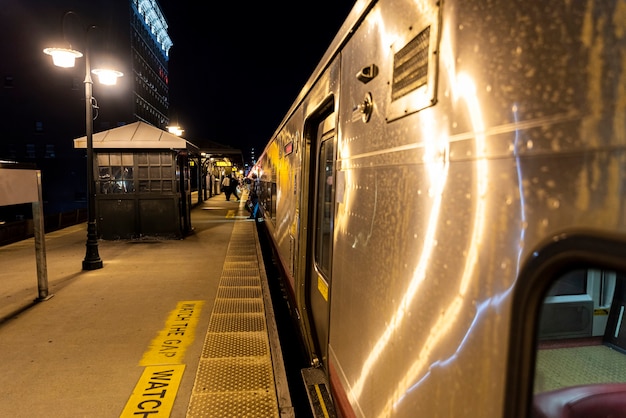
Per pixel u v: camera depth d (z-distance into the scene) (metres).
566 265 0.80
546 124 0.85
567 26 0.81
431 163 1.32
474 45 1.10
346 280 2.31
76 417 2.86
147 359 3.72
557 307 1.33
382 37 1.82
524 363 0.89
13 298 5.58
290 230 5.57
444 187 1.23
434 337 1.27
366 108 2.01
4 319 4.79
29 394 3.17
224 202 25.97
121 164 10.20
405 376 1.48
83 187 42.81
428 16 1.37
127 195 10.28
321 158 3.90
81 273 7.01
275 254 8.62
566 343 1.32
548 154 0.84
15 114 41.12
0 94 40.88
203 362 3.62
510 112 0.95
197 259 8.20
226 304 5.29
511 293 0.93
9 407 3.00
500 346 0.96
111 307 5.20
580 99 0.77
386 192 1.72
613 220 0.70
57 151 41.88
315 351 4.05
